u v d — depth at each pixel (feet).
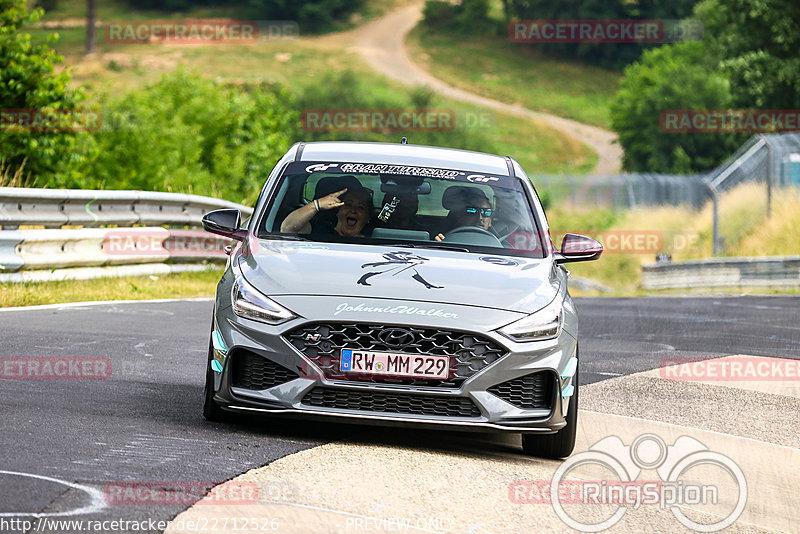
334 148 66.08
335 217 59.72
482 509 43.14
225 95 312.91
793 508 49.03
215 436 51.55
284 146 308.19
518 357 51.08
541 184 429.38
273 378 51.24
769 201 323.98
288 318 50.85
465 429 50.88
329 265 54.49
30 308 98.37
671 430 63.72
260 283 52.85
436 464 49.96
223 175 285.23
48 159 176.14
